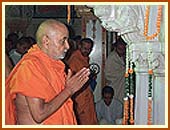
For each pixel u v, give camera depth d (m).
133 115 2.41
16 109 2.29
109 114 3.86
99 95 4.40
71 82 2.29
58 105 2.25
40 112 2.22
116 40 4.30
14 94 2.27
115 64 4.22
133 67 2.35
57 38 2.31
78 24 4.39
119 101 3.93
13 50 3.38
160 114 2.24
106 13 2.13
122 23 2.14
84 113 3.57
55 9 4.34
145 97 2.26
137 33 2.18
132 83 2.27
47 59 2.32
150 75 2.19
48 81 2.27
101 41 4.59
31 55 2.31
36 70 2.26
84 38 4.01
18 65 2.33
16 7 4.25
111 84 4.18
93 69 4.38
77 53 3.67
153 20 2.17
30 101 2.22
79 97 3.55
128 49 2.23
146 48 2.18
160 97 2.23
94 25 4.45
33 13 4.31
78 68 3.63
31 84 2.23
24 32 4.31
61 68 2.37
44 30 2.32
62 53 2.34
